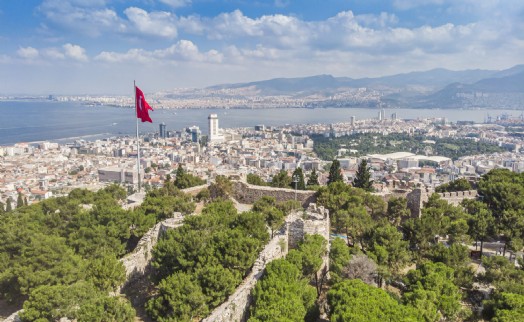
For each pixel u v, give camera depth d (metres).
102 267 35.75
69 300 30.56
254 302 30.88
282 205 56.84
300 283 32.06
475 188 76.75
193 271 35.09
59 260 38.09
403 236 47.88
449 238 48.97
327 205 57.50
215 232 38.31
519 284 36.19
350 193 60.78
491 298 35.75
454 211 54.50
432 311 28.31
